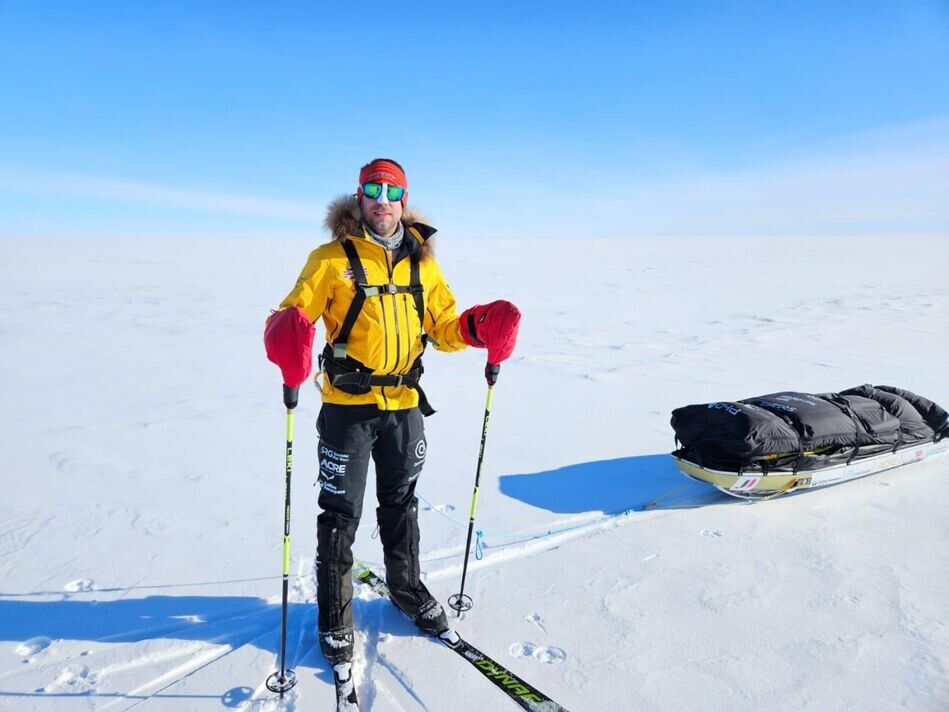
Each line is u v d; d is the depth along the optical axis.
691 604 2.43
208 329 9.49
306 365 1.75
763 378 6.41
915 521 3.14
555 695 1.94
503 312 2.04
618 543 2.95
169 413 5.18
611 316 11.05
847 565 2.71
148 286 15.19
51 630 2.24
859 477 3.65
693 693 1.95
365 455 2.09
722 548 2.88
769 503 3.38
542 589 2.55
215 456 4.16
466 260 24.42
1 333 8.92
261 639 2.19
